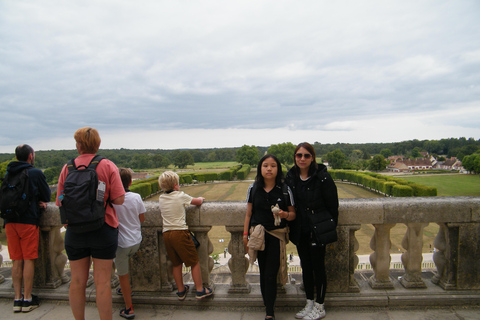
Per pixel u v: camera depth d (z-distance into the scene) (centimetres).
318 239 293
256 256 298
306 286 319
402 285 353
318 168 308
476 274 337
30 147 350
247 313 327
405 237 353
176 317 324
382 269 347
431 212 332
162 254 360
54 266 378
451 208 333
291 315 324
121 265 314
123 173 336
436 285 353
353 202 341
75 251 278
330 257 342
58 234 383
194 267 329
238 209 342
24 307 335
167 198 322
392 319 310
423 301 327
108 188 277
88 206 253
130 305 323
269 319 296
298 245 321
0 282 395
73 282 282
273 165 303
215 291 356
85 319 322
